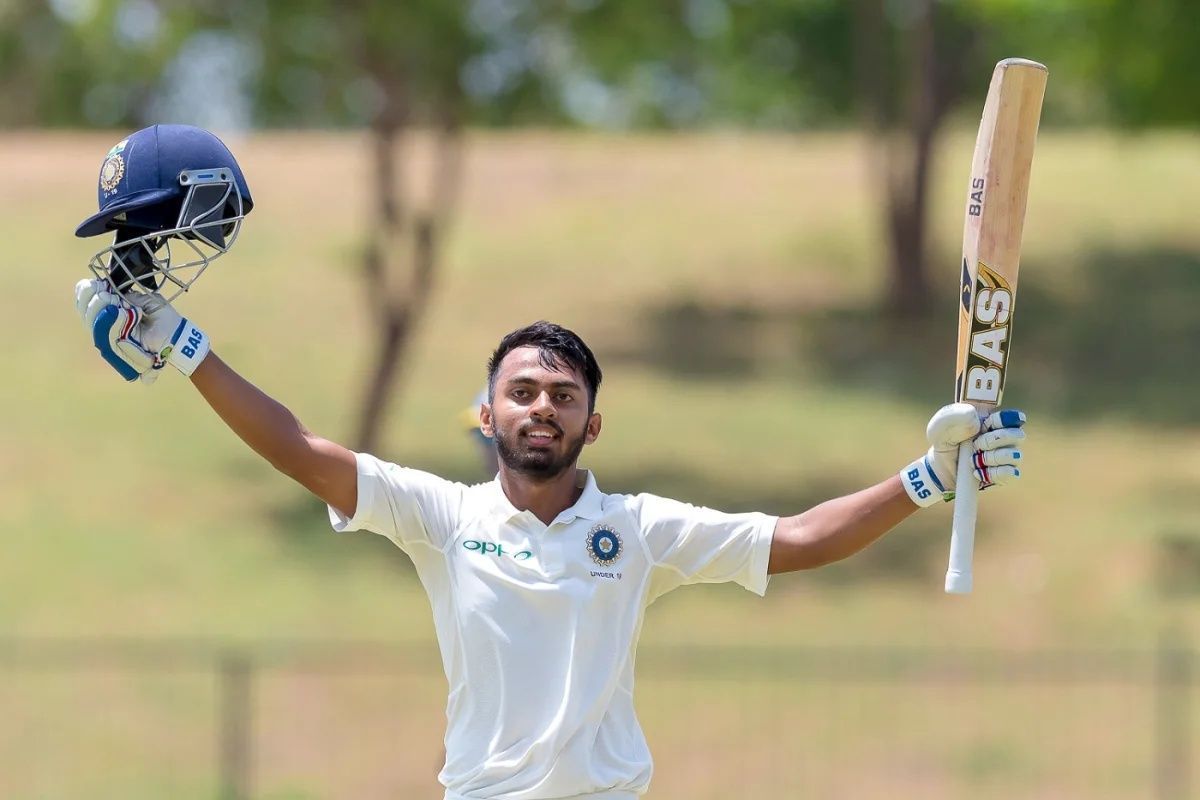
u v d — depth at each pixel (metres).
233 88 74.94
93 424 71.94
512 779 14.46
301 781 39.22
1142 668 47.94
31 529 60.00
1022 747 41.78
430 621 51.19
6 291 87.88
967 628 51.19
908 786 39.25
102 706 43.84
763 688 46.09
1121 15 70.31
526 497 14.94
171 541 59.22
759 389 79.19
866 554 58.19
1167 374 80.69
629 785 14.70
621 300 92.69
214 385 14.83
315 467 15.02
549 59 69.88
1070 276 94.62
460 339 86.06
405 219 92.88
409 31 63.66
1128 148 115.31
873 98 93.31
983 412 15.20
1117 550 57.62
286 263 95.25
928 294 90.19
